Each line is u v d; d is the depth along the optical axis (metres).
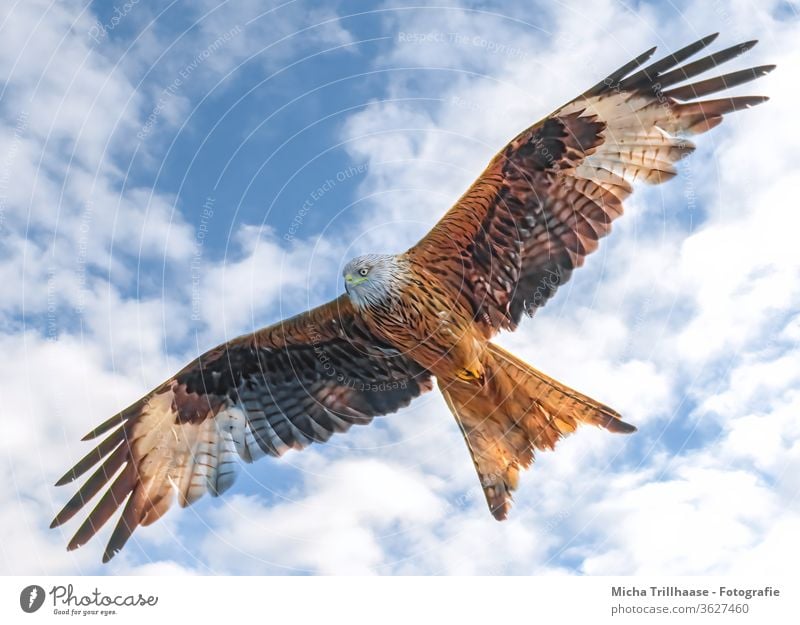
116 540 6.00
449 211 5.74
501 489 5.86
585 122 5.72
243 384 6.41
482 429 5.92
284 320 6.24
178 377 6.41
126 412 6.30
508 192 5.68
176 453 6.29
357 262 5.94
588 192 5.67
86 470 6.14
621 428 5.75
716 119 5.57
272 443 6.35
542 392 5.80
